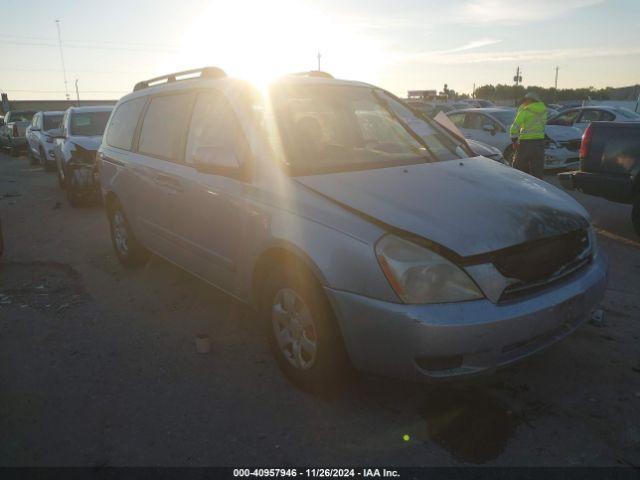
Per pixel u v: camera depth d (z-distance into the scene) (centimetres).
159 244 470
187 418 304
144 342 397
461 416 299
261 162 341
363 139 392
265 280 342
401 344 262
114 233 568
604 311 429
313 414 304
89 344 395
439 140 420
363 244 271
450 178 337
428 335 255
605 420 293
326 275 282
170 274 540
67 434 292
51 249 648
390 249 266
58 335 410
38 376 351
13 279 540
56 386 339
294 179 324
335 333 294
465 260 261
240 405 315
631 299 454
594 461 262
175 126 440
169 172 426
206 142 395
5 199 1012
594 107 1337
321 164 342
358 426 293
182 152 423
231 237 359
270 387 333
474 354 261
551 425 289
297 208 306
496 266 266
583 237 313
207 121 402
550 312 275
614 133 645
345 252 276
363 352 278
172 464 267
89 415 308
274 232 312
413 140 405
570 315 289
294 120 368
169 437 288
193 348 386
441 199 301
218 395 326
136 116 513
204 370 355
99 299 481
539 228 285
